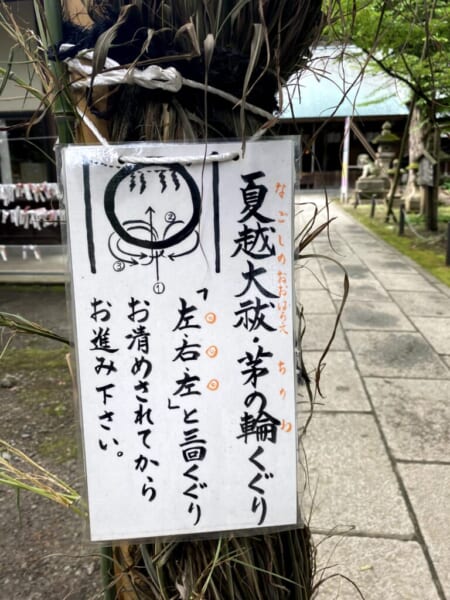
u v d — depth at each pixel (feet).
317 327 14.51
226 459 3.62
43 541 6.82
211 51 2.79
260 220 3.36
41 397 11.18
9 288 19.99
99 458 3.56
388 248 26.71
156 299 3.40
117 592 4.10
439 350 12.81
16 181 19.83
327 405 9.98
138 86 3.17
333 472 7.90
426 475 7.80
